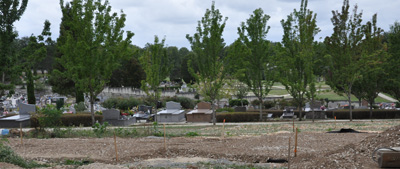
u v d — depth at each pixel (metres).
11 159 12.25
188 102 55.53
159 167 11.70
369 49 37.44
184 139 18.86
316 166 10.52
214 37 30.02
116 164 12.61
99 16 28.53
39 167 12.07
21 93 74.69
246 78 36.38
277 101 54.09
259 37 35.66
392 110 37.56
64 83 65.25
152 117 39.47
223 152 13.94
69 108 39.19
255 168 11.11
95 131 22.25
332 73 36.34
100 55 28.98
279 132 20.89
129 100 51.28
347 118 37.94
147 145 16.50
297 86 34.19
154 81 35.00
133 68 80.75
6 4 26.38
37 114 22.11
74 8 28.59
